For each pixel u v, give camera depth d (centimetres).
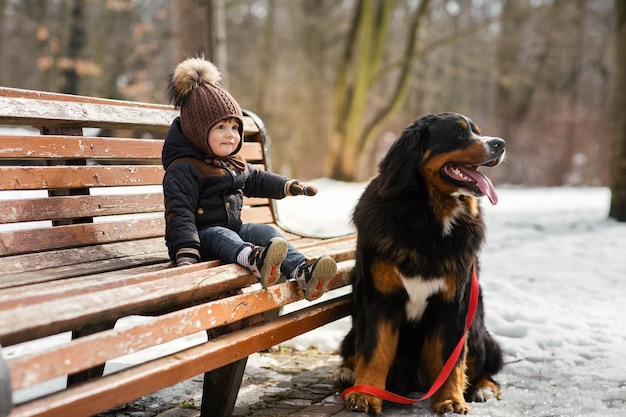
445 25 3428
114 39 2850
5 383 198
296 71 3369
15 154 345
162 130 448
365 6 2362
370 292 384
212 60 936
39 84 2931
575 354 486
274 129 3334
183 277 293
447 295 379
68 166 373
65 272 321
